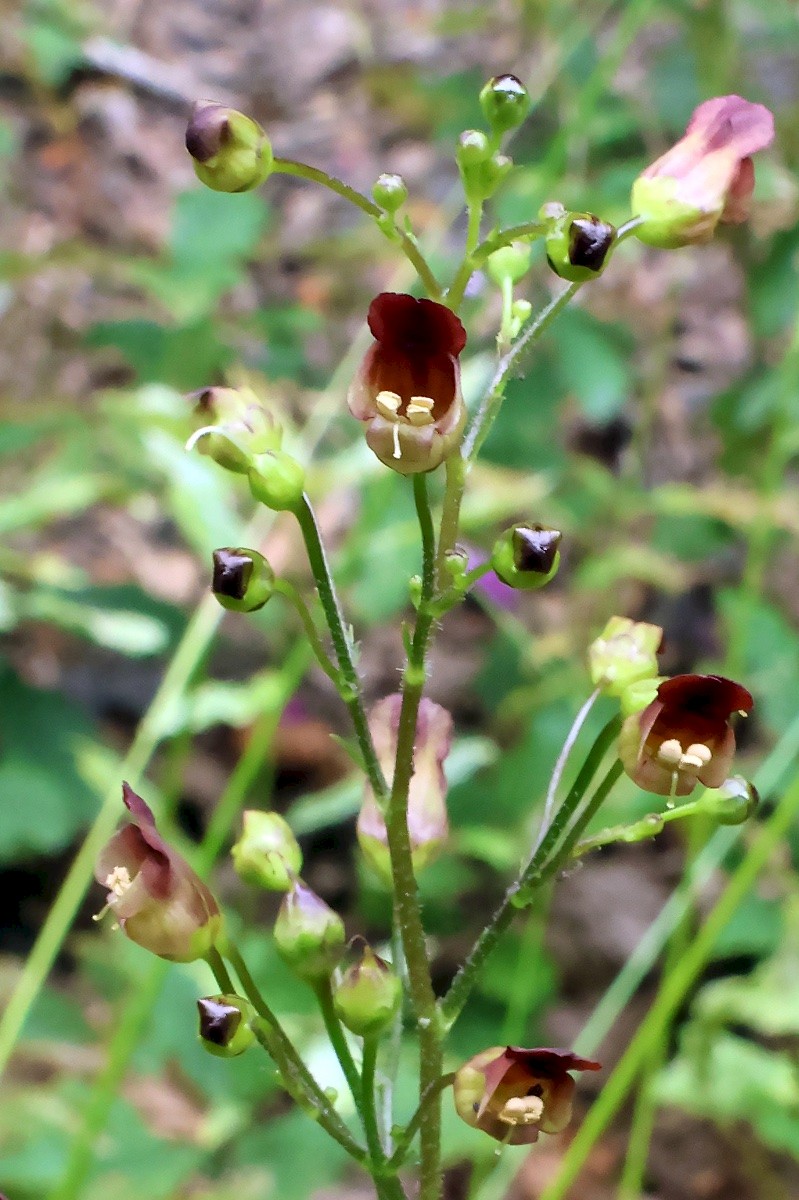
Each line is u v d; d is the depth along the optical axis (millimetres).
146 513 377
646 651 196
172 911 185
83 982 326
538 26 349
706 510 312
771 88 389
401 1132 188
